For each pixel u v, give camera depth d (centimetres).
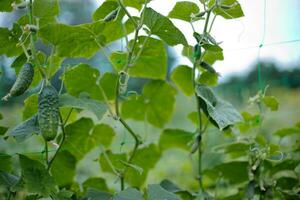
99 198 119
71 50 121
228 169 138
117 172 133
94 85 132
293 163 135
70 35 116
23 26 119
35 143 149
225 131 133
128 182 145
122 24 126
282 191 134
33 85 124
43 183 113
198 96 124
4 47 118
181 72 140
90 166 168
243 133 139
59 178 131
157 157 146
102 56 156
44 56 120
